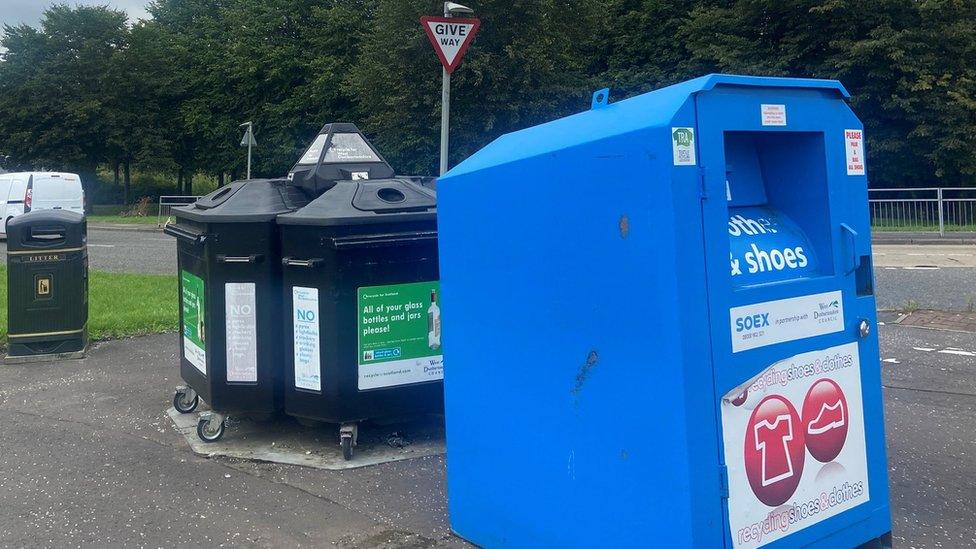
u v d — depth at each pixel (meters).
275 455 4.62
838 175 2.80
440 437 4.91
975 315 8.84
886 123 24.61
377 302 4.55
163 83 43.31
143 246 20.22
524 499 3.05
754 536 2.55
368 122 30.86
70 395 6.01
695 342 2.40
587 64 31.55
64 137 41.66
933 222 19.12
